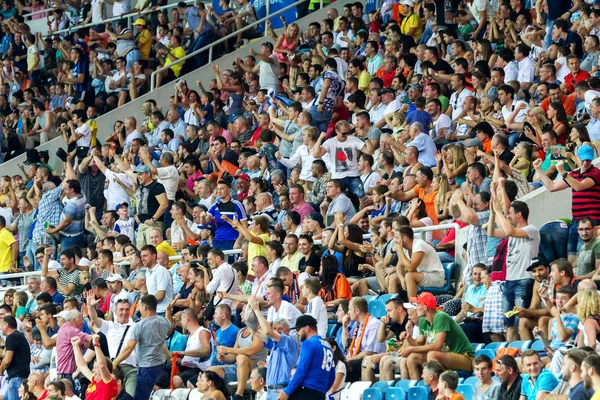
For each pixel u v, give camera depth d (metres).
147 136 79.19
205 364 48.91
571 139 54.31
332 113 68.88
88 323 53.34
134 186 67.94
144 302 47.88
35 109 88.00
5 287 66.25
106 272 59.00
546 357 40.28
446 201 53.19
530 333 43.31
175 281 57.19
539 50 69.75
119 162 68.44
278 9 92.31
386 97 68.50
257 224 55.66
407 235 48.62
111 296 55.44
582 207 47.28
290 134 68.25
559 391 36.44
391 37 75.44
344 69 76.25
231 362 48.66
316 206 59.81
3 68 95.94
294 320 46.56
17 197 74.25
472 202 49.91
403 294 49.38
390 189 54.81
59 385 47.56
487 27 74.75
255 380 45.56
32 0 104.88
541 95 62.16
